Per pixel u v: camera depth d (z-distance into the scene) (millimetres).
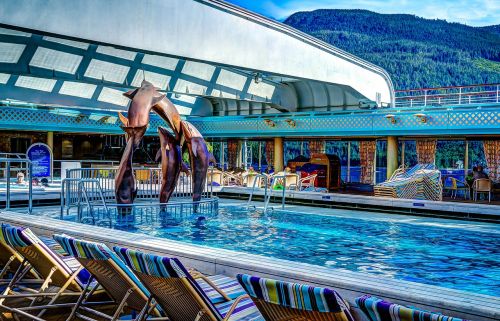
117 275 4125
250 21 16547
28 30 11422
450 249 8047
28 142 24938
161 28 13938
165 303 3785
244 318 3932
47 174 18797
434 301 3711
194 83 19812
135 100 10555
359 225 10570
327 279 4336
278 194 15055
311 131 22000
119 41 12992
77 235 6906
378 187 14539
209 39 15273
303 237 9031
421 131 19156
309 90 23828
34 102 20547
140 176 18828
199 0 14898
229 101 26141
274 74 18062
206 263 5297
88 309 4715
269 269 4762
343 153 32688
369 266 6859
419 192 14703
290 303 2967
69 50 16203
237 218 11391
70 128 21594
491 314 3449
